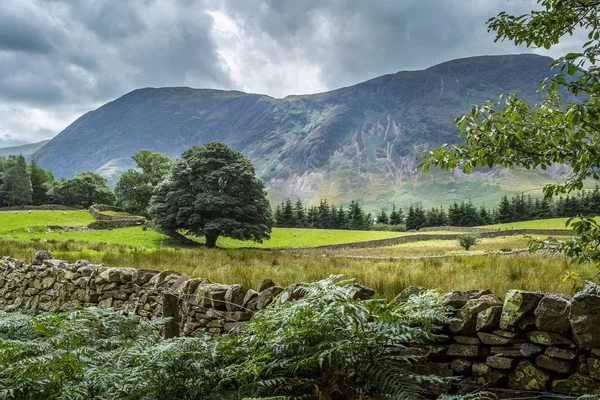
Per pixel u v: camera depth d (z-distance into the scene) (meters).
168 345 3.34
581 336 2.79
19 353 3.70
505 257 11.82
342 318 2.91
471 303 3.37
